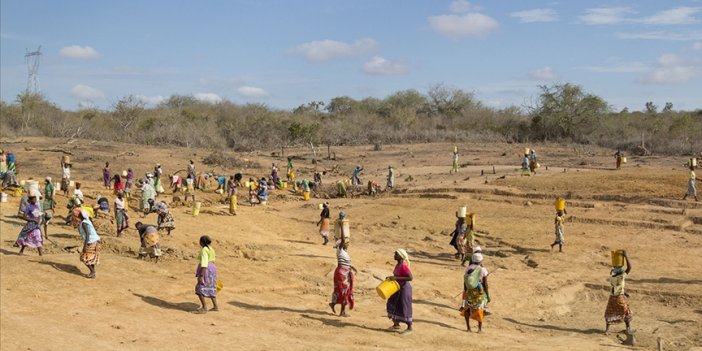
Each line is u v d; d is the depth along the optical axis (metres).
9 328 10.91
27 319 11.59
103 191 32.81
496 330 14.43
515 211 29.44
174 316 12.85
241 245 21.39
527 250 23.77
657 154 55.09
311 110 99.88
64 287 13.95
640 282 19.16
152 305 13.55
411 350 11.74
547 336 14.27
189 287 15.30
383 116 87.38
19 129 61.09
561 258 22.34
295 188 40.44
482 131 73.81
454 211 30.44
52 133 60.88
